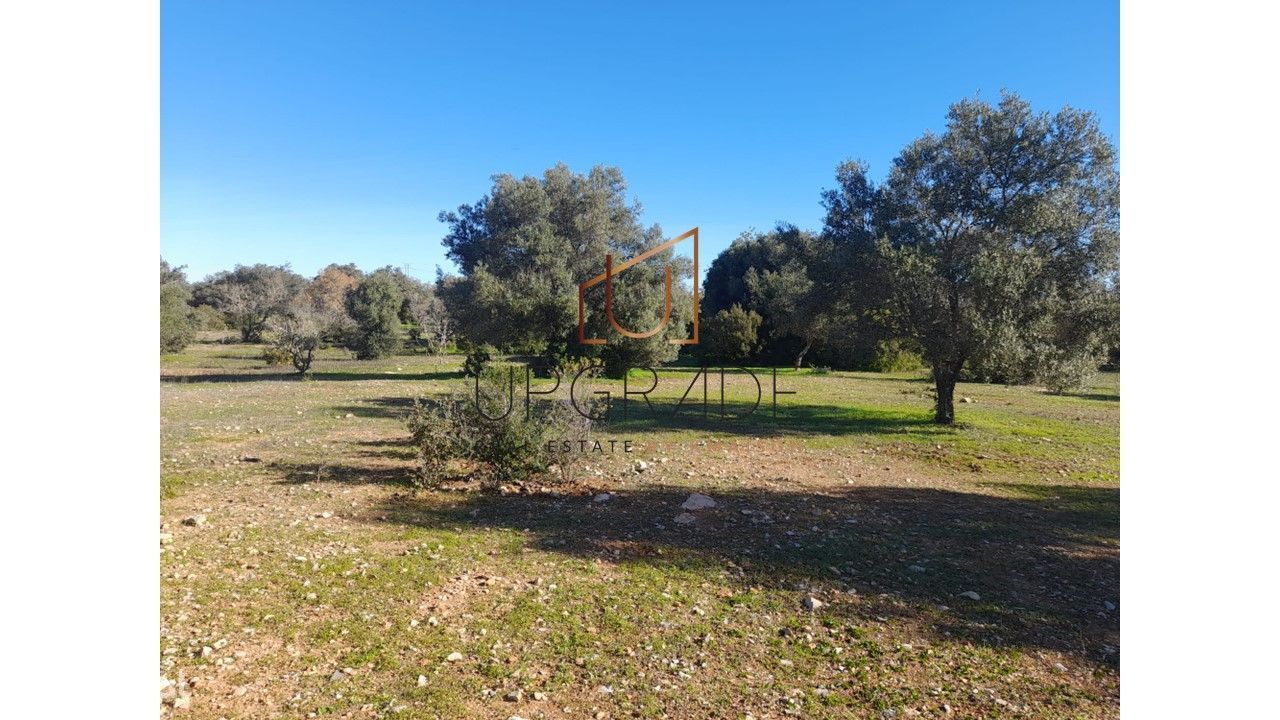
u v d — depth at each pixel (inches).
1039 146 503.8
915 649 151.4
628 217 1098.7
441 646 146.0
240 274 2192.4
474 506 270.7
